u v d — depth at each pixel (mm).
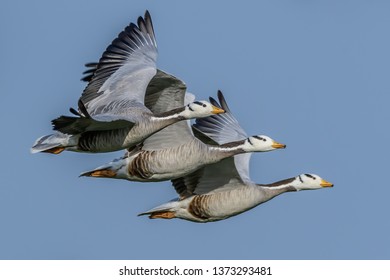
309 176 20062
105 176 18922
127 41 19469
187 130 18828
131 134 17969
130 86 18750
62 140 17797
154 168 18875
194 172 19531
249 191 19484
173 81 19000
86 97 18859
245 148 19266
